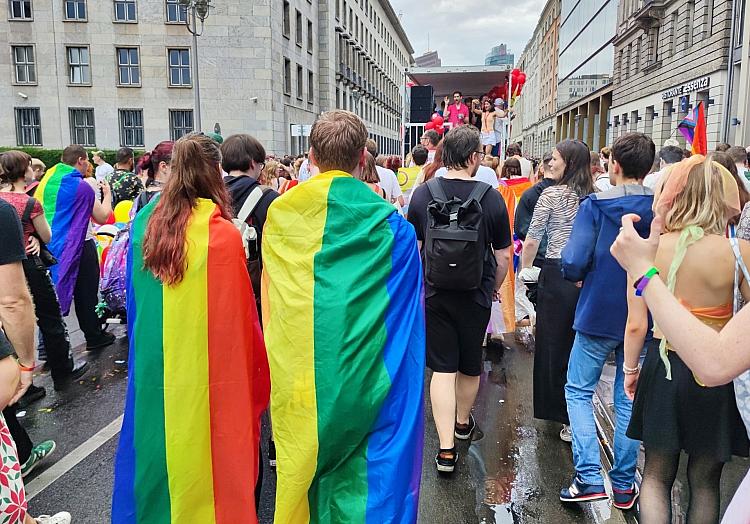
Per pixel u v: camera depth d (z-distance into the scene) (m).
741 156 5.80
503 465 3.90
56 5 27.78
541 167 8.47
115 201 7.69
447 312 3.73
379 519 2.36
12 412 3.66
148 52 27.95
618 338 3.25
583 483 3.35
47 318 5.10
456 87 19.72
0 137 28.72
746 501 1.65
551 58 75.19
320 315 2.46
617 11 39.81
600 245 3.25
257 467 2.82
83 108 28.33
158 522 2.66
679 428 2.47
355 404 2.42
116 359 5.98
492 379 5.46
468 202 3.50
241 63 27.95
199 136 2.77
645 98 33.38
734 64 21.77
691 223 2.33
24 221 4.68
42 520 2.95
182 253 2.59
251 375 2.77
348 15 44.34
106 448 4.16
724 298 2.31
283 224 2.62
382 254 2.54
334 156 2.62
